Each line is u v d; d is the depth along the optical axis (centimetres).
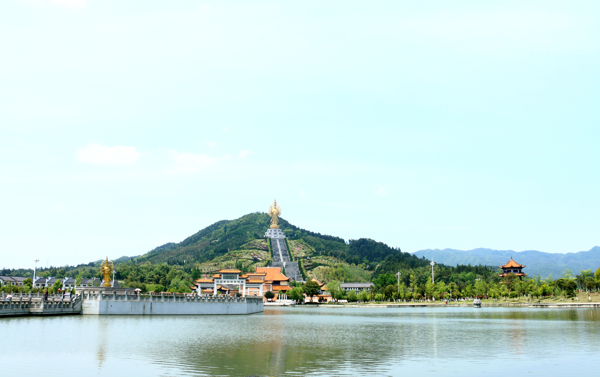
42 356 5459
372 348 6656
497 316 14275
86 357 5434
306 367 5069
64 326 8744
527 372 4919
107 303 11962
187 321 11412
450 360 5628
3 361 5134
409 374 4759
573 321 11731
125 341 6881
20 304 10562
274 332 8925
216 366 5041
